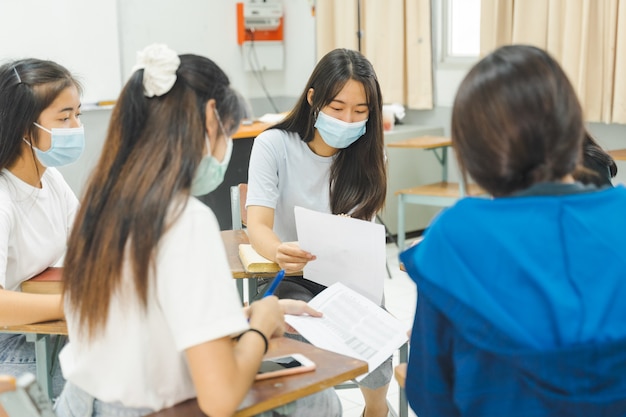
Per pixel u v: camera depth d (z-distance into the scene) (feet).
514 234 3.52
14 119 6.46
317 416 5.13
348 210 7.72
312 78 7.38
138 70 4.29
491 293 3.49
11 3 15.94
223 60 19.74
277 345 5.23
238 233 8.46
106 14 17.34
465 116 3.65
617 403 3.48
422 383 3.94
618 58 13.64
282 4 20.44
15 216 6.49
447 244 3.59
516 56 3.61
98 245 4.14
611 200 3.69
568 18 14.15
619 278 3.51
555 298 3.43
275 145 7.66
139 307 4.16
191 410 4.37
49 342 6.23
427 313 3.79
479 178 3.72
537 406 3.53
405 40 17.51
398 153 16.85
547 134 3.51
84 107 16.89
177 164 4.15
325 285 7.02
